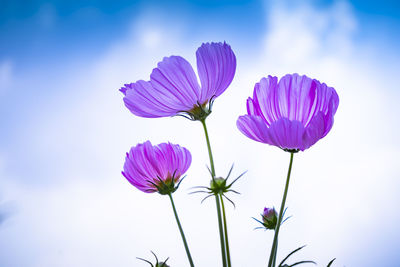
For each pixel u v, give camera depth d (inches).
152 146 21.1
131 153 21.0
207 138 20.6
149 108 20.7
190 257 19.9
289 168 19.2
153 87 20.5
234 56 20.8
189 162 21.4
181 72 20.5
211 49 20.4
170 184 20.8
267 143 19.5
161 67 20.5
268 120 19.7
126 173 21.2
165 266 20.1
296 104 19.4
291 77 19.5
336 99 19.3
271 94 19.5
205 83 20.5
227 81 20.9
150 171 20.9
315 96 19.3
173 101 20.6
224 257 19.4
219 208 19.7
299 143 18.8
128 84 21.4
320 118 18.6
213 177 19.8
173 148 21.2
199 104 20.6
